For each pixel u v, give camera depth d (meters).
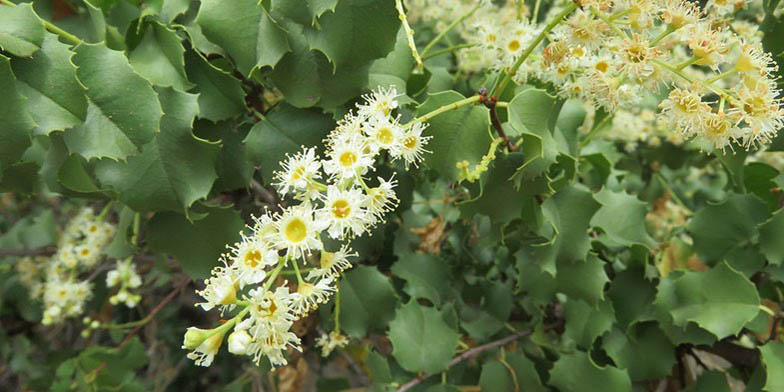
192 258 0.13
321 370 0.29
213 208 0.13
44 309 0.24
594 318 0.16
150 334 0.29
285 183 0.11
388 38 0.12
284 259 0.10
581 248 0.14
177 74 0.12
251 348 0.10
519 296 0.19
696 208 0.26
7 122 0.10
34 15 0.10
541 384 0.16
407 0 0.21
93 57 0.11
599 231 0.17
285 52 0.12
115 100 0.11
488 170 0.13
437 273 0.18
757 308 0.14
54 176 0.13
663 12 0.11
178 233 0.13
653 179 0.25
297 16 0.11
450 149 0.12
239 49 0.12
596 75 0.12
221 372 0.34
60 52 0.10
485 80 0.16
